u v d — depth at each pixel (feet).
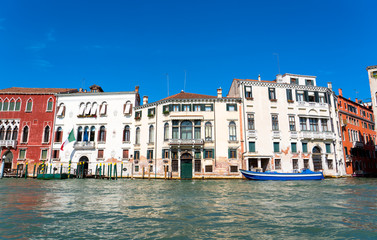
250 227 25.84
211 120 103.04
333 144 108.68
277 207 36.01
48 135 115.44
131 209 34.65
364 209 34.55
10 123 116.98
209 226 26.22
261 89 106.63
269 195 48.49
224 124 102.99
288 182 80.43
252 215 30.96
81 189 60.08
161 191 55.88
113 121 114.11
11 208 35.06
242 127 102.89
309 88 110.63
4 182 82.28
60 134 115.24
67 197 45.96
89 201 41.42
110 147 111.86
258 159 99.91
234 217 29.96
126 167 109.29
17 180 92.63
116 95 116.26
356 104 140.67
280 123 104.83
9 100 118.83
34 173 110.63
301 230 24.81
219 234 23.65
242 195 48.55
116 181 89.15
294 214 31.53
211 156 100.78
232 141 101.45
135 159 109.40
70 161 105.81
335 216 30.42
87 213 32.07
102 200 42.55
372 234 23.53
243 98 104.63
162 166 102.27
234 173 99.25
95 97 117.08
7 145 113.19
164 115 105.40
